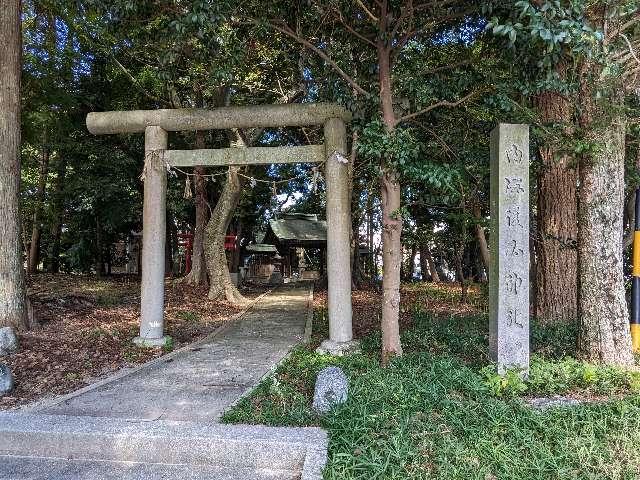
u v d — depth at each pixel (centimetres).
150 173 708
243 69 916
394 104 619
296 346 701
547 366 466
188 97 1367
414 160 562
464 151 684
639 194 612
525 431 343
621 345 490
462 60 649
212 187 1795
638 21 467
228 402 453
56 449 350
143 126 716
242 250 2589
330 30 659
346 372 496
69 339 686
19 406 447
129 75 1269
